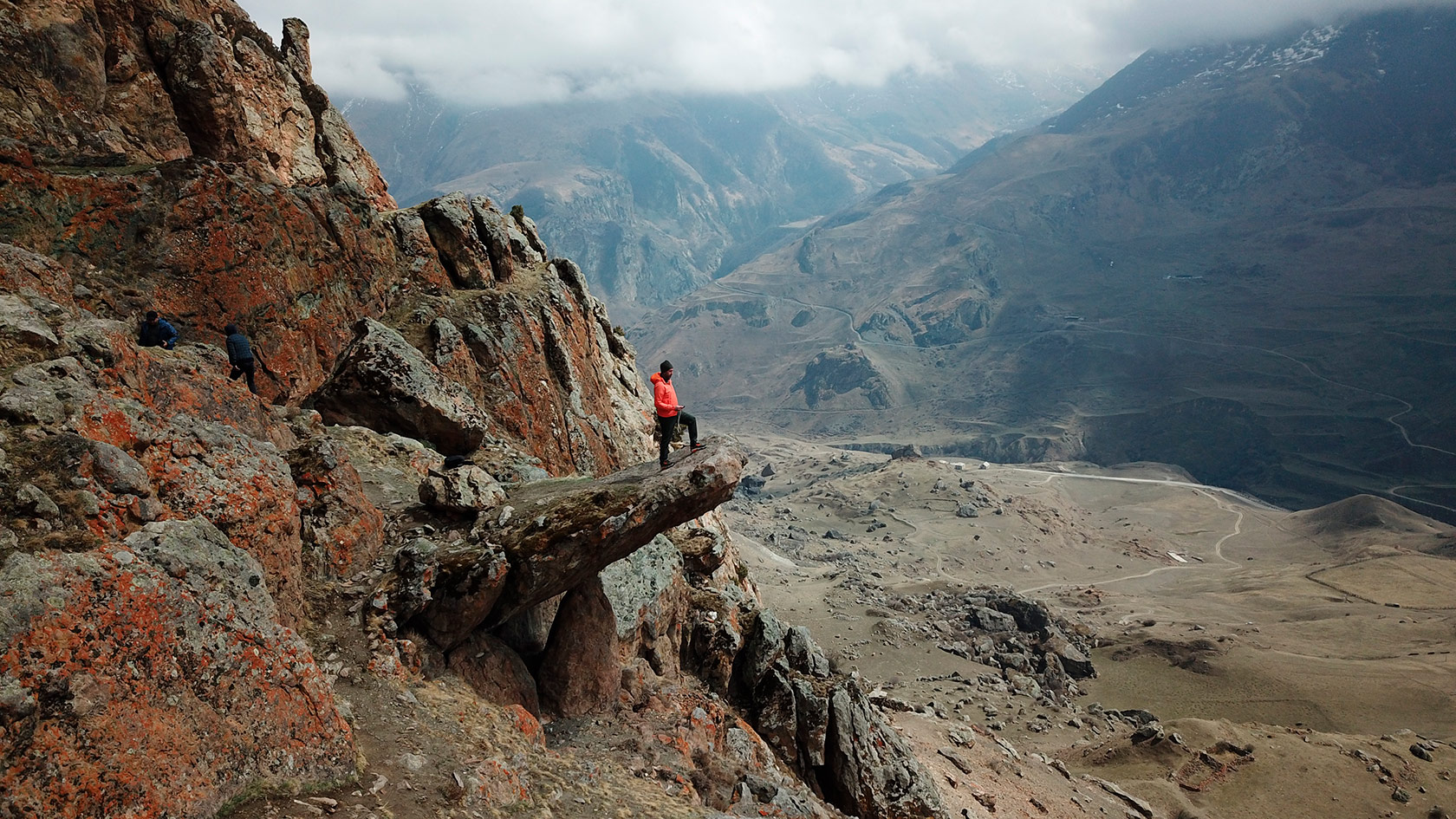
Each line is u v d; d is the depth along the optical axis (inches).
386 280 1537.9
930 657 5004.9
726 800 901.8
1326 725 5103.3
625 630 1082.1
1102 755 3373.5
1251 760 3198.8
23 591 454.3
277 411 1135.6
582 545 842.8
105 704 462.6
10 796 410.3
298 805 535.5
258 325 1198.9
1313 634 6870.1
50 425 590.2
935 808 1279.5
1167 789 2967.5
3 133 1091.3
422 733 684.1
